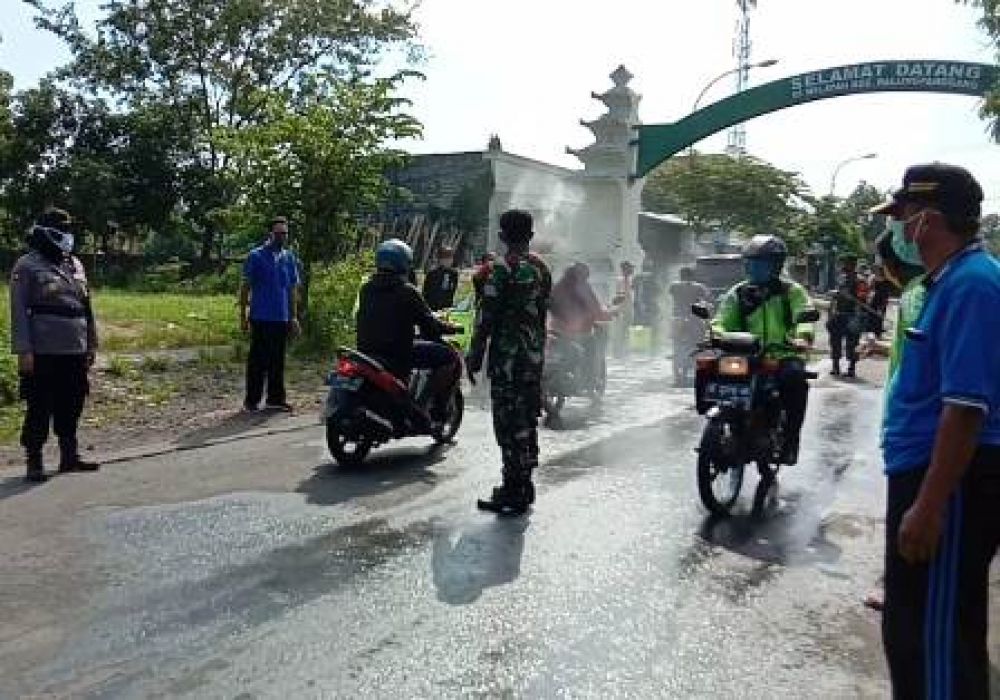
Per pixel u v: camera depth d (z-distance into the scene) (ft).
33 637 15.51
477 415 38.81
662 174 154.81
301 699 13.52
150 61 142.51
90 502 23.75
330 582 18.29
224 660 14.76
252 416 37.09
